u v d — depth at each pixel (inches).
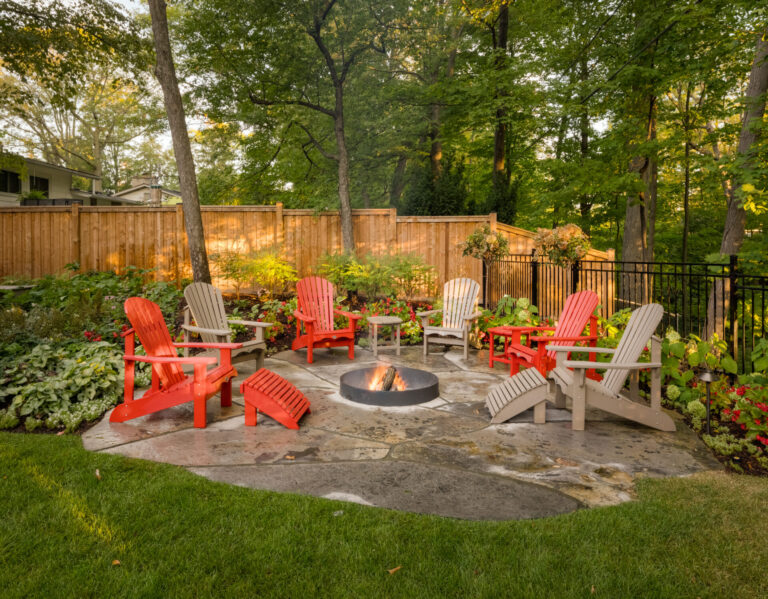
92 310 267.6
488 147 660.7
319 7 431.8
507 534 90.7
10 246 429.1
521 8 500.4
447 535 89.9
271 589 75.1
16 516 94.9
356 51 474.0
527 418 167.3
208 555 83.0
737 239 380.5
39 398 161.6
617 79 417.1
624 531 91.8
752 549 86.3
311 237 430.9
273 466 124.0
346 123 542.3
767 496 107.3
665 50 392.5
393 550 85.2
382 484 113.9
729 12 348.5
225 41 429.1
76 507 98.3
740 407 148.7
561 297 339.9
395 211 424.5
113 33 409.7
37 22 389.4
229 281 412.8
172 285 373.7
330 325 281.4
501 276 401.4
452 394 197.6
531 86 498.3
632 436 150.1
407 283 394.3
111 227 422.0
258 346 218.2
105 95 1033.5
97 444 138.4
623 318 235.1
